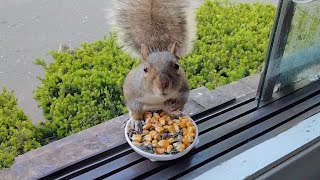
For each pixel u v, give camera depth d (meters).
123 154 0.59
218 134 0.63
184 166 0.58
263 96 0.69
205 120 0.66
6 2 0.76
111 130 0.67
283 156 0.58
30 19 0.75
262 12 1.02
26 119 0.69
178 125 0.59
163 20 0.68
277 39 0.63
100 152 0.59
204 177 0.55
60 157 0.62
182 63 0.84
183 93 0.60
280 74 0.69
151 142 0.57
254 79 0.80
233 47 0.91
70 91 0.75
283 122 0.66
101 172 0.56
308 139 0.60
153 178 0.56
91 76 0.76
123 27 0.68
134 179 0.56
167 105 0.60
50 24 0.76
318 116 0.65
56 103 0.72
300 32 0.66
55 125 0.70
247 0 1.08
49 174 0.56
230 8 1.02
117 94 0.77
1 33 0.72
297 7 0.62
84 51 0.79
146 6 0.68
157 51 0.60
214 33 0.93
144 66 0.57
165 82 0.54
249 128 0.65
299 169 0.60
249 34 0.94
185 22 0.68
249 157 0.57
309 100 0.70
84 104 0.73
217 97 0.73
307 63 0.72
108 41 0.81
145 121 0.60
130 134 0.59
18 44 0.72
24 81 0.72
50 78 0.74
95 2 0.83
